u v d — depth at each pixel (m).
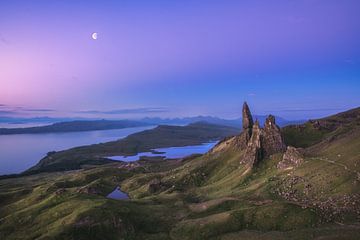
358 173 134.75
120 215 130.00
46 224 131.12
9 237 126.75
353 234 97.00
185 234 121.25
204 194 184.88
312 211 116.75
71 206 138.88
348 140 177.75
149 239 120.62
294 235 105.44
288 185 149.50
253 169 195.88
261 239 107.06
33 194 198.62
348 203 117.88
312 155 175.62
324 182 138.50
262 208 124.62
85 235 117.81
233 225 120.75
